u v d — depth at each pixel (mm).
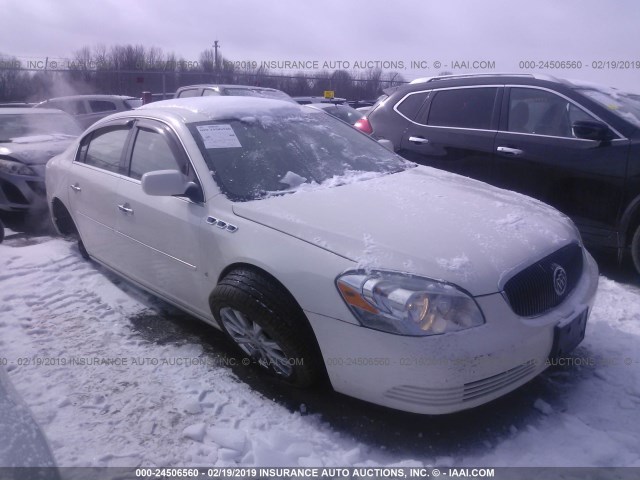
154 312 4059
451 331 2488
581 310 2916
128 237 3947
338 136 4266
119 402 2984
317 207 3107
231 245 3080
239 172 3480
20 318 3947
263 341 3039
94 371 3277
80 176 4535
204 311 3471
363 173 3824
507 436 2758
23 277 4668
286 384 3158
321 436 2758
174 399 3014
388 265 2617
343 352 2664
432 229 2881
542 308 2779
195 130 3670
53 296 4324
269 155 3693
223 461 2564
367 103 18438
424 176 3939
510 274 2664
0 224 5812
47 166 5219
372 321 2551
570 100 4973
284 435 2725
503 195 3639
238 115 3949
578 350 3494
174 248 3502
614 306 4086
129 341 3646
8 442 1984
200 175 3426
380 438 2760
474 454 2645
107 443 2668
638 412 2898
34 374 3229
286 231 2939
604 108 4805
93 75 19703
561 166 4910
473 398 2559
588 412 2914
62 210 5074
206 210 3305
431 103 5914
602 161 4680
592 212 4805
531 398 3037
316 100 15359
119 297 4305
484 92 5547
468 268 2607
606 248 4961
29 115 8547
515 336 2582
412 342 2477
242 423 2826
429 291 2508
